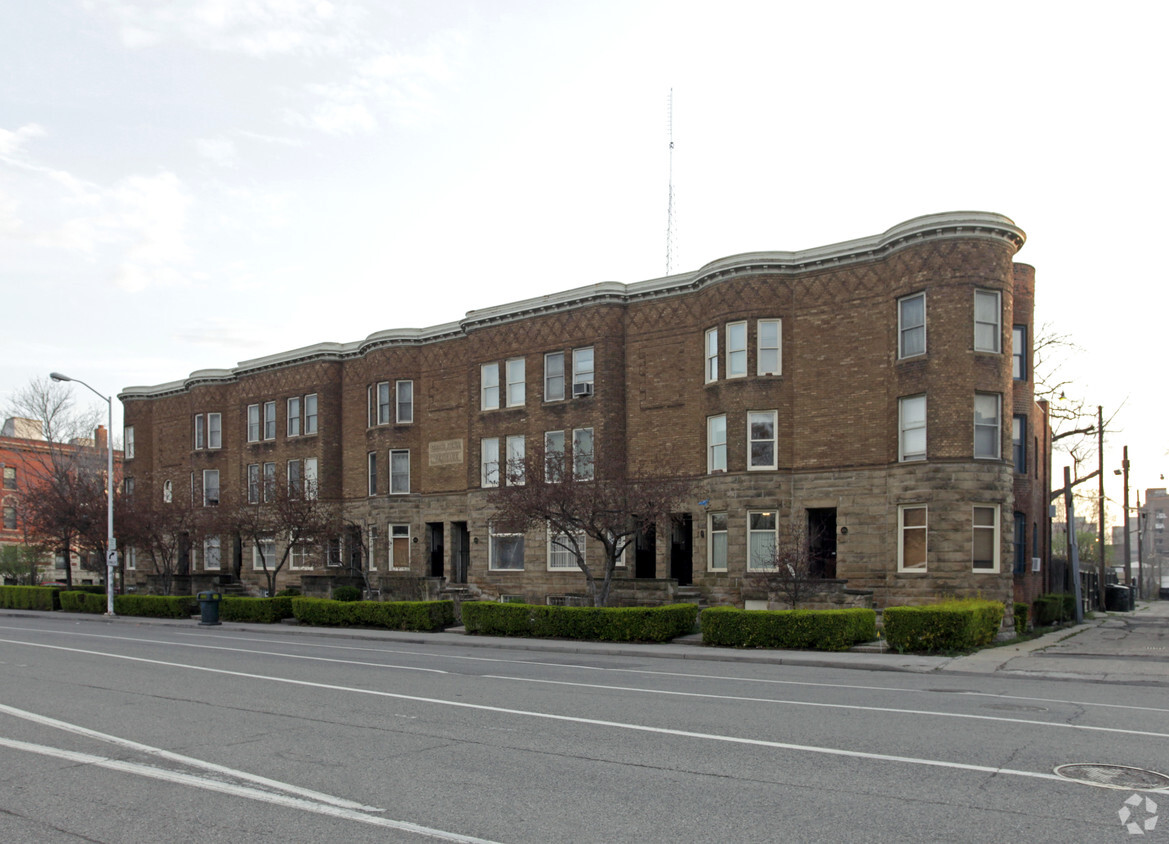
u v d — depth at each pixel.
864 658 19.75
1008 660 19.39
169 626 33.41
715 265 29.95
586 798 7.99
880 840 6.79
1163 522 141.25
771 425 29.11
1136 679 16.44
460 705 13.16
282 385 44.50
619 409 32.78
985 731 10.90
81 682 16.02
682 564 32.44
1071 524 36.25
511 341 35.56
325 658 20.52
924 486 25.84
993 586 25.20
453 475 37.66
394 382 39.34
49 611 44.22
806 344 28.89
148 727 11.55
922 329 26.41
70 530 43.75
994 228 25.83
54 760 9.69
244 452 45.91
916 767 9.02
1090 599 45.97
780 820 7.29
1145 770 8.85
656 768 9.08
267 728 11.44
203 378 48.16
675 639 24.38
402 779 8.73
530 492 26.28
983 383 25.72
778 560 25.50
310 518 37.25
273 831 7.14
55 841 6.97
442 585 35.62
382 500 39.12
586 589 32.28
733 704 13.16
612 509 25.84
